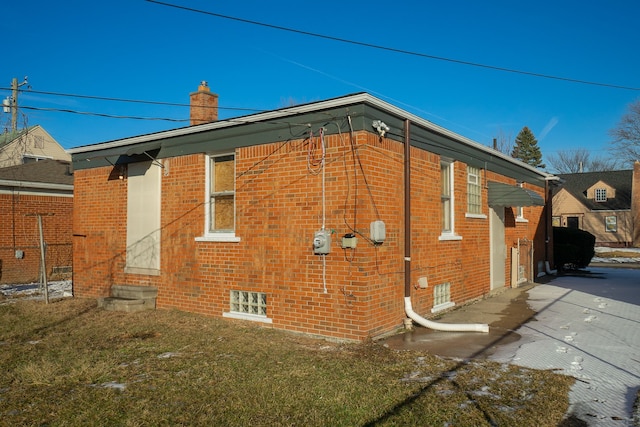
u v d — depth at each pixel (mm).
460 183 12047
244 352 7379
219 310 9969
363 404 5250
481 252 13203
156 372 6410
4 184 17172
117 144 11922
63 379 6180
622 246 44000
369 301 8172
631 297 13031
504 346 7863
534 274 17812
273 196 9180
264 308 9367
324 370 6449
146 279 11383
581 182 48781
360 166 8180
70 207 19062
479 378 6133
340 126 8414
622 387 5871
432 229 10539
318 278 8562
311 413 5008
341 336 8258
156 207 11234
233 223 10039
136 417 4938
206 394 5570
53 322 9812
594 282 16797
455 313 10914
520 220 16531
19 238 17562
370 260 8234
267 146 9312
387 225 8758
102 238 12453
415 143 9984
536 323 9750
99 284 12492
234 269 9734
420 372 6422
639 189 43875
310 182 8719
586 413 5074
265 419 4891
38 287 15789
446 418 4879
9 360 7082
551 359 7066
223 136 10000
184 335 8484
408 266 9242
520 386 5828
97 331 8914
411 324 9164
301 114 8852
